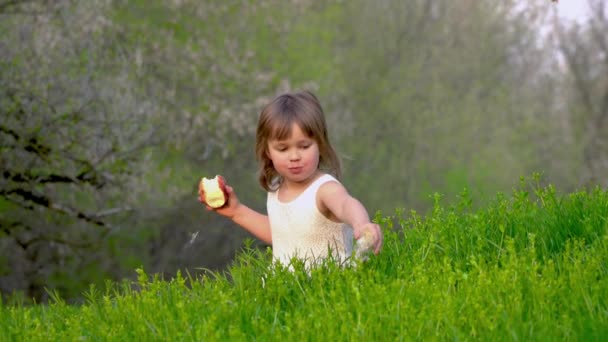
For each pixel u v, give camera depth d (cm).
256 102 2059
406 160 2691
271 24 2319
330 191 397
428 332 295
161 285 398
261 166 420
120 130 1393
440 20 2764
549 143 2883
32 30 1347
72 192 1573
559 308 322
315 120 391
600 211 450
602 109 2878
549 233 432
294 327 324
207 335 315
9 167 1230
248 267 407
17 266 1764
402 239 482
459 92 2800
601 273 360
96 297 426
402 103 2716
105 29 1616
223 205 448
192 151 2017
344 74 2661
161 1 2056
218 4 2162
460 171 2733
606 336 287
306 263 411
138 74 1638
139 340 334
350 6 2656
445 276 354
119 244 1955
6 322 412
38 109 1264
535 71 2861
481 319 301
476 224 449
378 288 336
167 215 1964
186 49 1967
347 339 298
